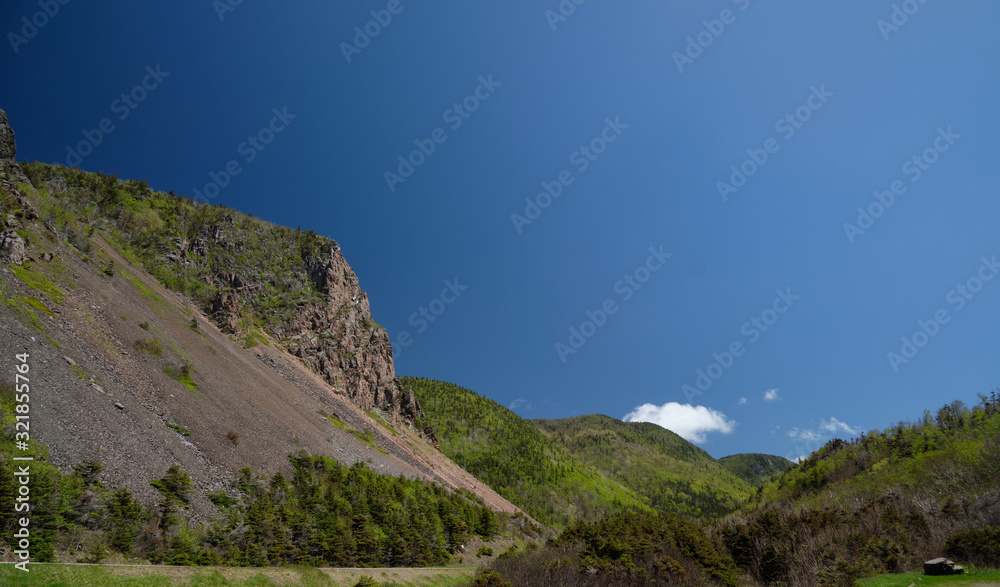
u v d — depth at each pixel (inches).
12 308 1339.8
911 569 1424.7
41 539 754.2
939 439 3880.4
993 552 1344.7
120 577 760.3
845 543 1707.7
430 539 2276.1
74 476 925.8
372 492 2228.1
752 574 1840.6
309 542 1472.7
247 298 4825.3
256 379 2861.7
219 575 938.1
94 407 1230.3
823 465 4891.7
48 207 2549.2
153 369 1784.0
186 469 1337.4
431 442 6112.2
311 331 5073.8
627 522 2362.2
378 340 6087.6
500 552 2960.1
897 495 2573.8
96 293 2017.7
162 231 4672.7
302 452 2116.1
